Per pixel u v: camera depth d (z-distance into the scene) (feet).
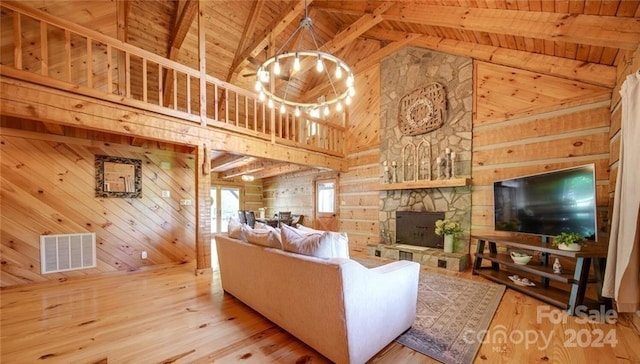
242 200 31.65
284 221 25.12
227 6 18.13
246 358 6.36
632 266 6.73
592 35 8.52
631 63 8.65
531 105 13.08
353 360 5.74
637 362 6.16
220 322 8.21
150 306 9.43
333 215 23.99
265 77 11.34
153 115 11.85
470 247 14.99
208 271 13.50
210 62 20.39
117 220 14.34
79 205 13.34
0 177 11.67
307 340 6.71
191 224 16.89
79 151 13.42
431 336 7.28
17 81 8.85
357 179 21.44
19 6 8.80
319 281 6.12
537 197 11.12
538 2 9.28
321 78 24.58
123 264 14.42
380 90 19.98
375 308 6.30
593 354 6.48
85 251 13.35
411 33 17.61
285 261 7.15
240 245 9.27
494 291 10.76
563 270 10.13
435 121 16.48
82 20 13.70
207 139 13.60
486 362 6.14
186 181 16.76
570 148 11.91
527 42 12.15
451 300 9.82
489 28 10.86
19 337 7.27
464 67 15.52
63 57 13.06
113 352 6.58
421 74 17.53
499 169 14.06
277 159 16.88
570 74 11.57
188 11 15.84
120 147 14.58
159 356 6.42
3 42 11.69
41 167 12.50
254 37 19.99
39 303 9.68
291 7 15.29
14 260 11.78
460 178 14.90
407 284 7.41
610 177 10.62
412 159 17.80
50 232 12.60
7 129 11.80
